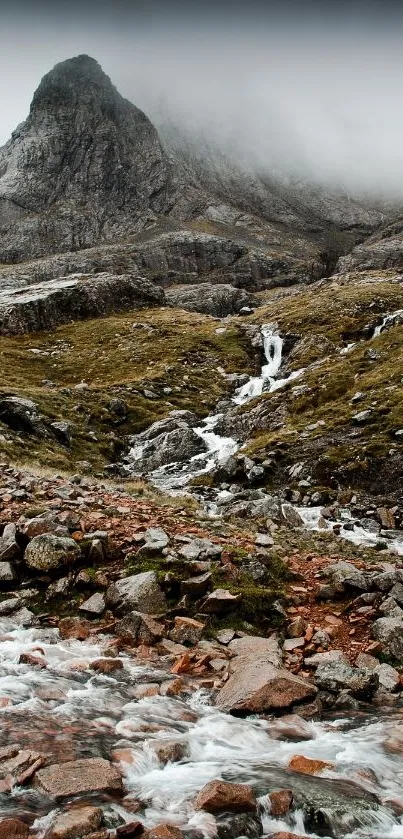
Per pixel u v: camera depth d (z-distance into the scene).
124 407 63.84
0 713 7.88
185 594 12.52
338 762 7.35
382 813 6.25
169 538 15.23
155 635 11.19
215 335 99.19
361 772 7.11
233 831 5.74
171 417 62.38
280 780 6.73
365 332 83.56
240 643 10.94
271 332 95.44
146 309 133.00
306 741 7.96
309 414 49.62
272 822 6.04
